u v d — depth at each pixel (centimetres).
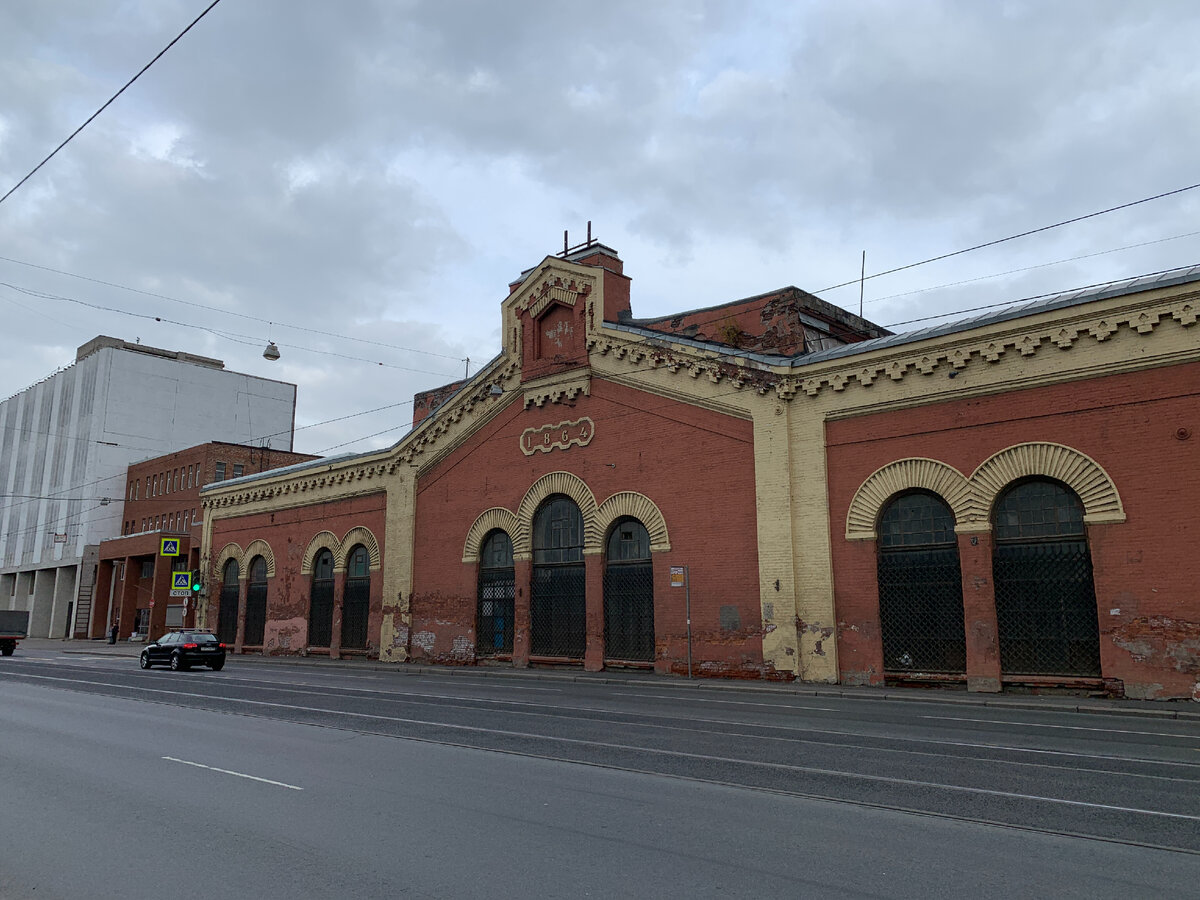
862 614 2130
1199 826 738
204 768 1032
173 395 7338
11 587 8069
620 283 2869
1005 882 594
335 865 643
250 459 6266
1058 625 1864
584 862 646
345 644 3581
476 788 905
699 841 700
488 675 2727
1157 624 1719
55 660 3838
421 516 3334
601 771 996
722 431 2445
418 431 3359
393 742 1227
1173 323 1758
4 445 8600
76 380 7450
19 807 839
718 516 2417
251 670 3083
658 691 2100
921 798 848
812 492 2245
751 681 2250
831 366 2236
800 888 584
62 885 610
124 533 6862
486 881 604
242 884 605
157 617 5678
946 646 2016
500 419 3084
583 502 2758
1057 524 1891
